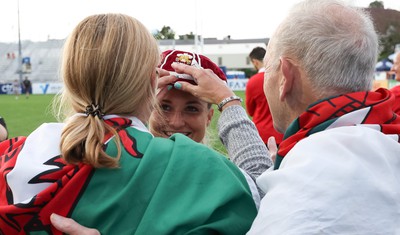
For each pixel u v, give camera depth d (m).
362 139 1.30
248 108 5.71
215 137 2.63
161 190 1.34
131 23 1.47
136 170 1.36
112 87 1.41
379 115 1.40
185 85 2.07
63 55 1.48
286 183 1.25
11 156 1.43
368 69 1.47
